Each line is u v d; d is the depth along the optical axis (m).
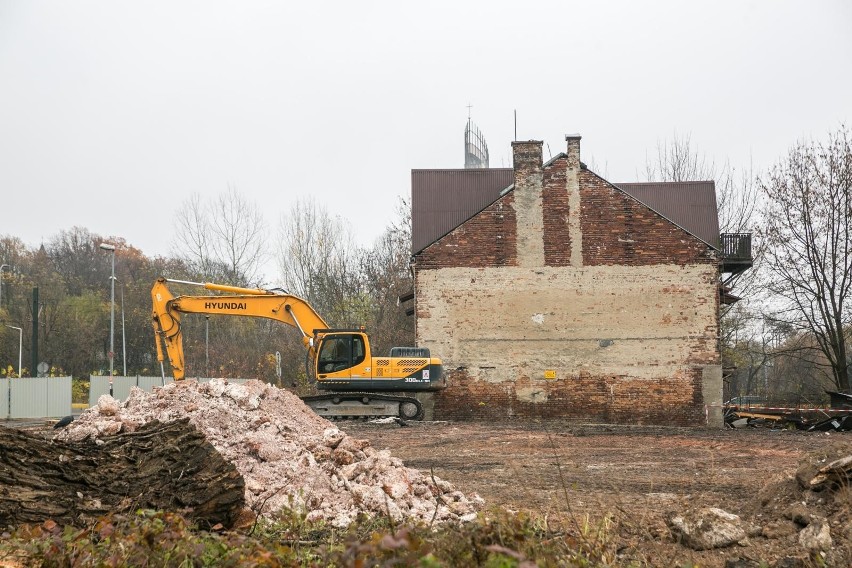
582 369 34.12
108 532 7.39
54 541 7.44
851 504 9.27
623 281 34.31
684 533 9.65
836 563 8.47
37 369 54.00
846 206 40.56
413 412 31.80
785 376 59.88
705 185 39.88
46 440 9.31
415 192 38.72
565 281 34.47
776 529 9.65
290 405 14.30
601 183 34.69
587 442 22.80
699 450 20.72
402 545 5.86
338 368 31.78
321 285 56.81
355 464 12.43
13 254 83.00
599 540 8.98
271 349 57.09
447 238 35.00
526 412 34.16
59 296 73.56
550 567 6.54
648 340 34.00
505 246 34.78
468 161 49.09
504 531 7.11
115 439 9.93
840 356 41.22
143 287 73.06
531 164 35.00
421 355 32.31
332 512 11.05
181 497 9.51
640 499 13.41
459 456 19.55
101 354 73.12
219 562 7.59
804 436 25.20
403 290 51.66
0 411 41.44
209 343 61.53
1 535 7.90
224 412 12.94
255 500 11.07
